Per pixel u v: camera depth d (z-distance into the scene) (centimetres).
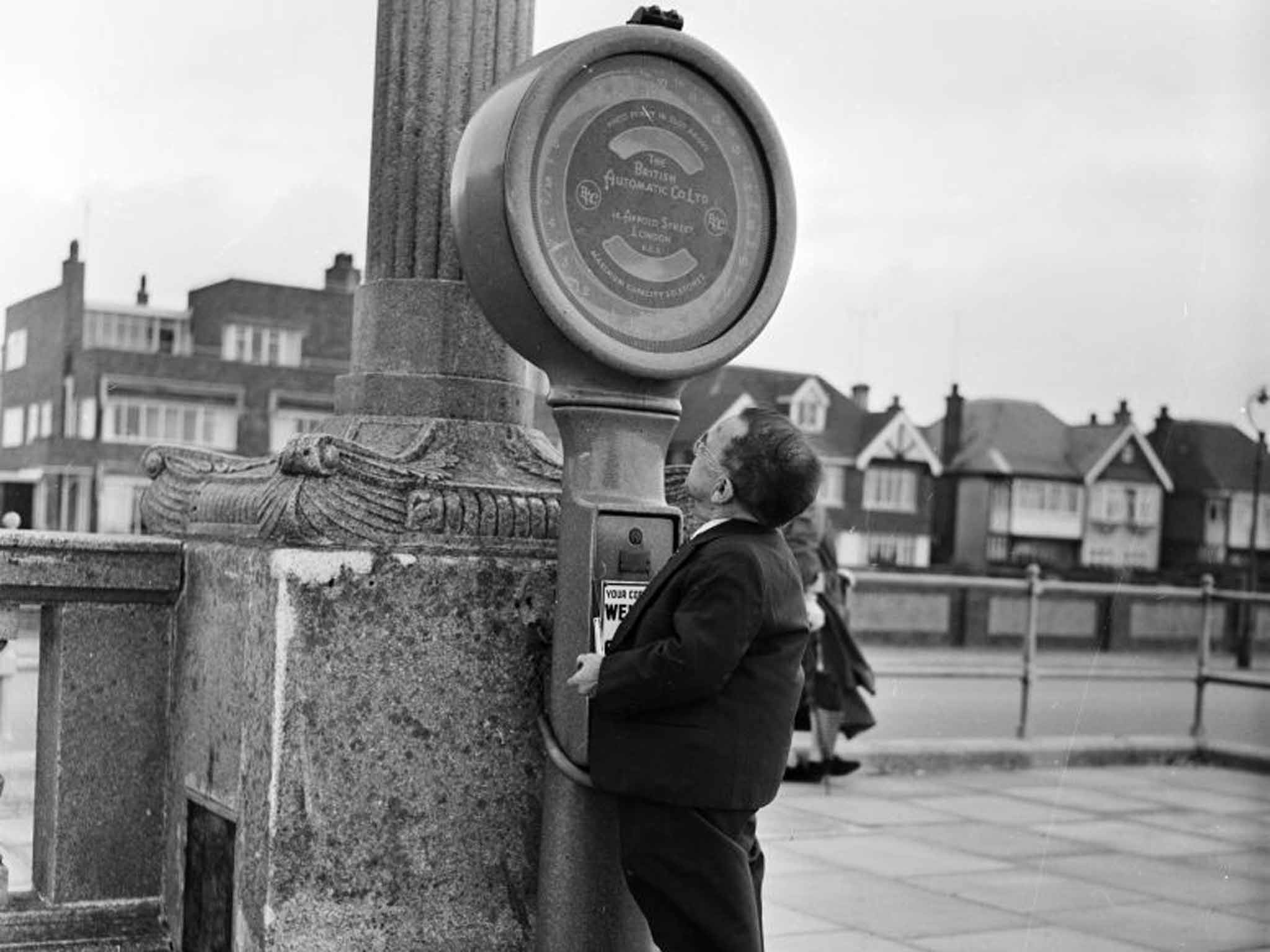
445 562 366
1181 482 4806
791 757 927
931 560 4812
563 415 348
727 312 354
